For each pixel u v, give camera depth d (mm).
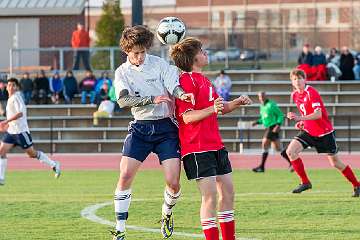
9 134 48188
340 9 120875
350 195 39906
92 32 133625
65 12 100938
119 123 81125
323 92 85750
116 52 86812
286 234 27422
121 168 24688
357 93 85000
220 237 26094
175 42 27703
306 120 38750
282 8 139625
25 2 101125
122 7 137375
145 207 35438
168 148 24562
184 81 23109
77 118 81500
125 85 24578
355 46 105250
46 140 80250
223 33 93438
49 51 87438
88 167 62844
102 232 28250
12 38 101625
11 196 40688
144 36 24250
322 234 27406
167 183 25391
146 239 26656
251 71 87812
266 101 56594
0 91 81438
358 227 29000
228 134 79375
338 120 80812
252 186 45281
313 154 73562
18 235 27641
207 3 151875
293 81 39375
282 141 79000
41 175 55156
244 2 148125
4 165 48062
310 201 37188
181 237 26969
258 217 31734
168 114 24688
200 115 22219
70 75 84062
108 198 39531
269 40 94188
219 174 22891
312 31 100438
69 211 34250
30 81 84312
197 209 34500
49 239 26766
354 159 68375
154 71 24656
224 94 81250
